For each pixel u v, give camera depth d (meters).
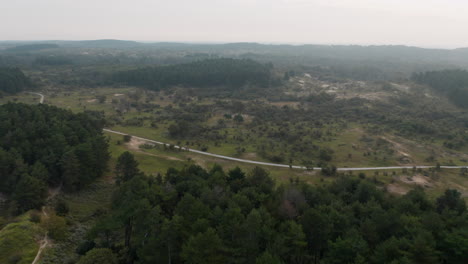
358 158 108.94
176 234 42.47
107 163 86.25
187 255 38.94
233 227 41.75
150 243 41.88
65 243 52.00
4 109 87.06
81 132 83.25
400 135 137.75
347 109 175.62
